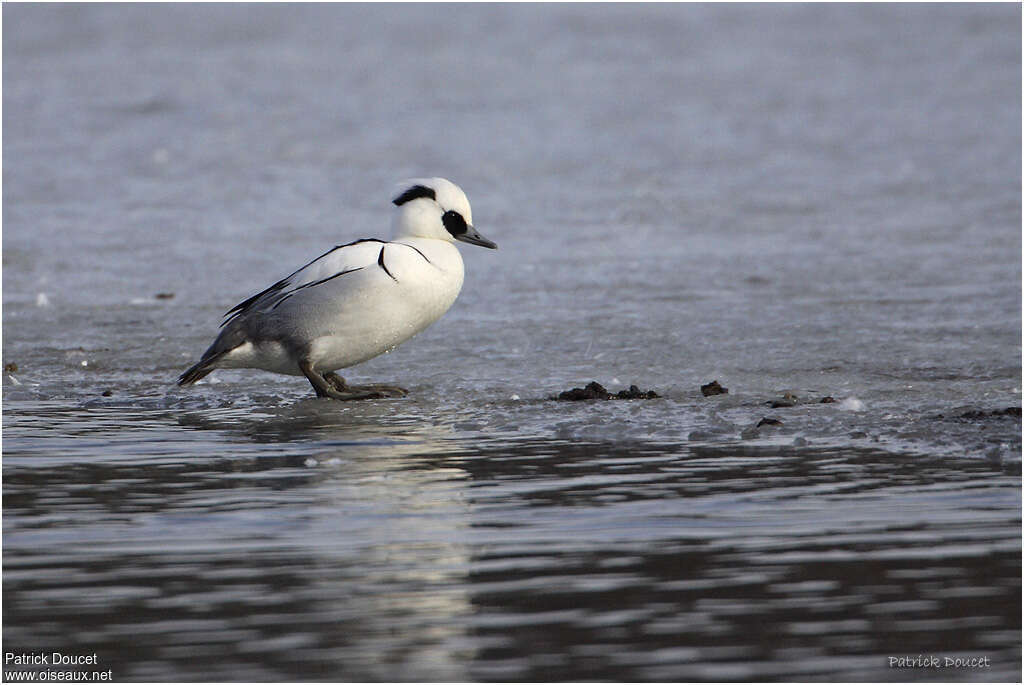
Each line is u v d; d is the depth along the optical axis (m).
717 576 7.87
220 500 9.61
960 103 39.09
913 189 27.69
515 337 16.03
